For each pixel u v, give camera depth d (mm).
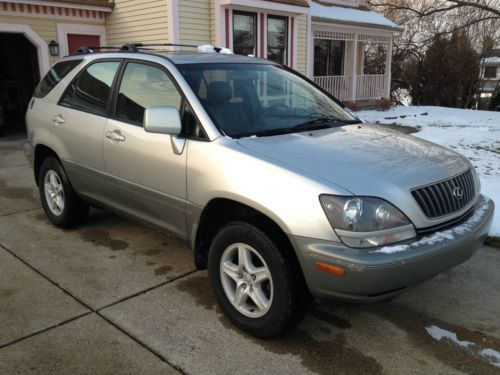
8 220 5398
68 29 12273
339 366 2887
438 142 10875
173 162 3463
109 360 2918
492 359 2969
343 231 2652
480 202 3514
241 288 3156
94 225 5203
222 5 12250
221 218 3354
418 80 22844
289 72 4523
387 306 3584
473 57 21203
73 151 4508
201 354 2984
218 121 3424
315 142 3348
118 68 4164
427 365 2908
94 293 3729
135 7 12438
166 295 3705
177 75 3637
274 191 2855
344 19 16328
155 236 4902
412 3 24281
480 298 3701
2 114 11320
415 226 2814
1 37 14477
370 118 15922
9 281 3914
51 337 3141
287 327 2986
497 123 14344
